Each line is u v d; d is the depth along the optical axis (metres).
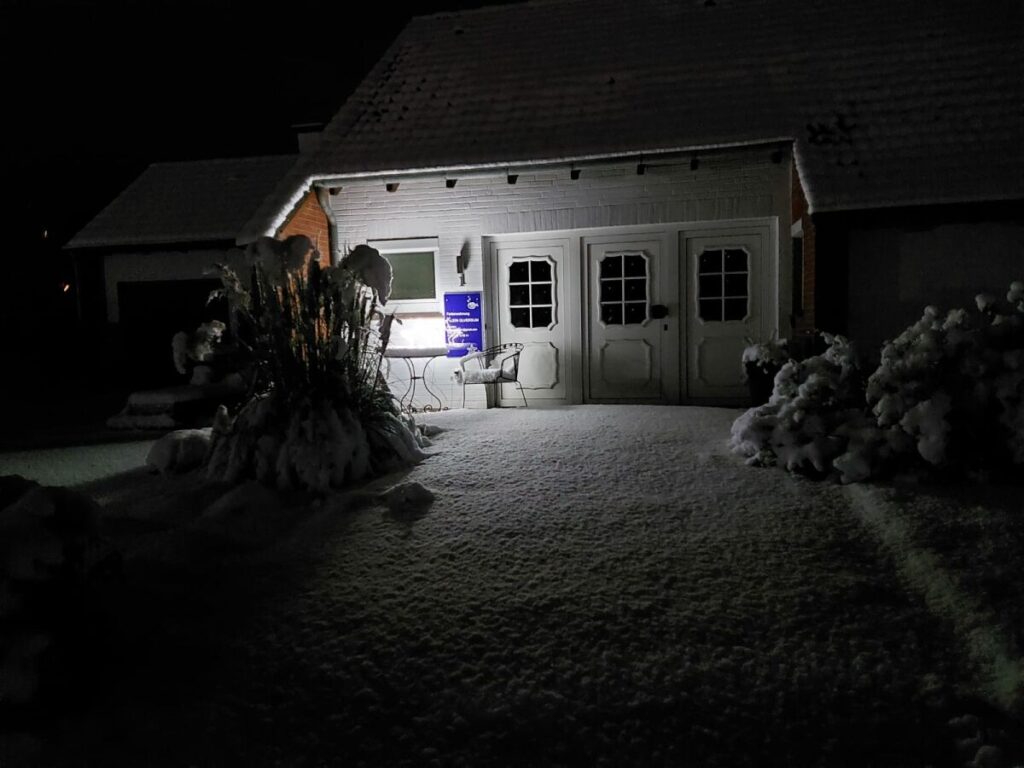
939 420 4.59
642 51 9.80
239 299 5.97
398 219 9.22
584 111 8.98
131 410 8.75
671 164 8.46
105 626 3.12
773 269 8.54
